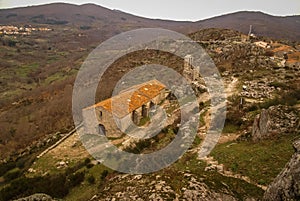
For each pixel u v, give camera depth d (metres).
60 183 21.83
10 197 22.22
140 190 10.09
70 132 32.97
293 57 50.66
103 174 21.06
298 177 8.30
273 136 18.97
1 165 31.50
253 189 11.52
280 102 27.06
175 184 10.31
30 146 36.56
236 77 39.91
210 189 10.34
